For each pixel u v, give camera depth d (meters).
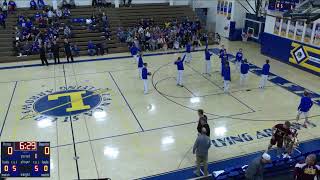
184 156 10.12
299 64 18.84
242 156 10.08
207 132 9.41
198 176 9.03
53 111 13.23
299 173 7.66
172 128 11.83
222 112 13.09
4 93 15.12
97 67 19.12
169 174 9.24
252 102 14.10
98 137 11.22
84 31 22.92
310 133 11.48
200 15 29.34
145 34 22.91
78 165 9.66
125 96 14.72
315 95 14.92
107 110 13.30
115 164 9.72
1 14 21.88
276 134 9.95
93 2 25.91
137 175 9.21
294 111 13.23
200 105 13.77
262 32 23.69
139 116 12.76
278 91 15.40
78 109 13.40
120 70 18.53
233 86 16.00
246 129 11.76
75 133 11.48
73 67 19.14
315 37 17.39
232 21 25.88
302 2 18.05
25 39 21.30
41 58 19.38
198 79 16.94
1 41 21.11
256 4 23.98
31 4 23.97
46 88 15.72
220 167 9.52
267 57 21.31
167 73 17.91
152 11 26.55
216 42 25.06
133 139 11.09
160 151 10.38
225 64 15.91
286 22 19.41
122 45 22.73
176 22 25.27
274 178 9.05
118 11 25.62
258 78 17.17
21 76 17.56
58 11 23.33
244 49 23.42
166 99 14.40
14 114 12.98
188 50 19.64
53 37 21.08
